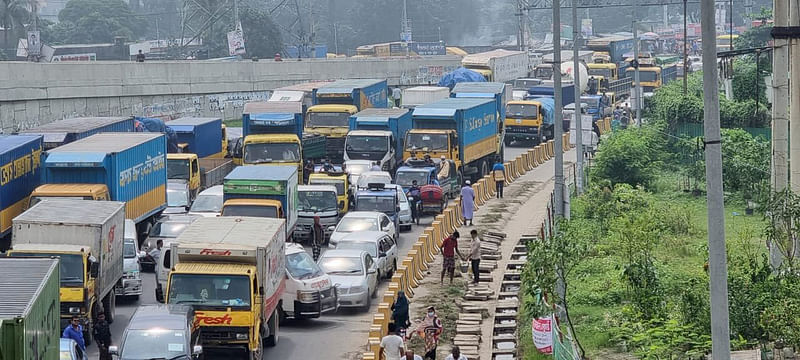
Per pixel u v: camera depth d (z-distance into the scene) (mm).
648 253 36781
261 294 29469
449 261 38844
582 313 32312
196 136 62812
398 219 48094
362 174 52625
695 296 27344
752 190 51469
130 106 80062
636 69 73125
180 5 180125
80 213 32719
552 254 29391
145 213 44625
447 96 75312
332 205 46594
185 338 25875
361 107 69000
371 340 28547
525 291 35281
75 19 154250
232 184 42719
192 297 28578
